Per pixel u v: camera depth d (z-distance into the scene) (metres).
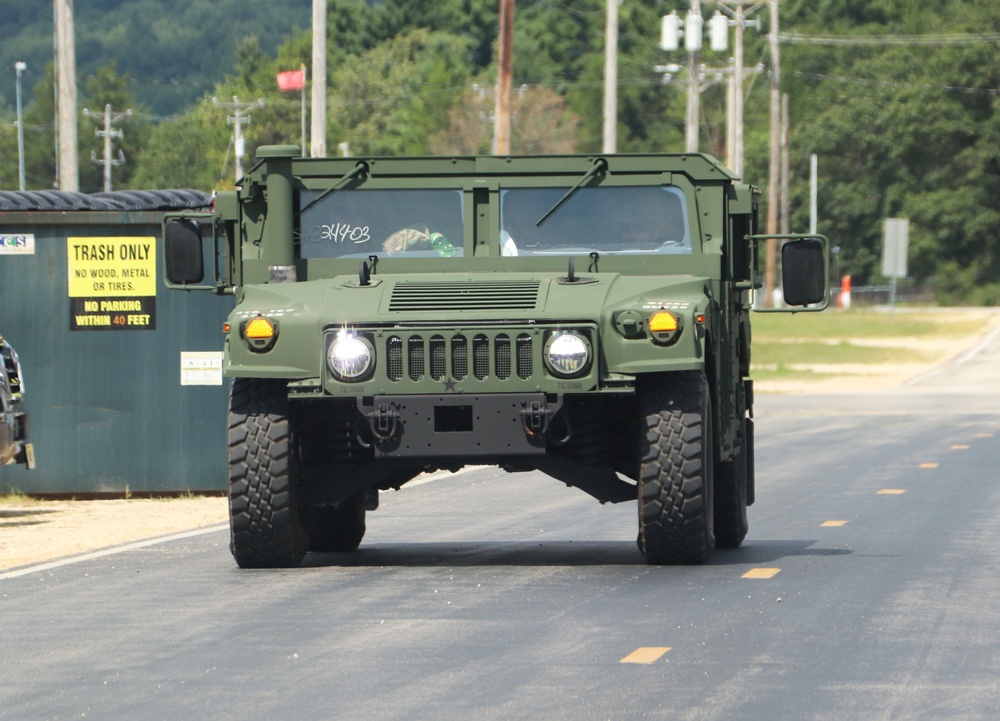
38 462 60.69
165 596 34.50
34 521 53.22
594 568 37.62
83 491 60.75
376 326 35.28
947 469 66.00
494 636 29.31
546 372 34.94
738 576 35.97
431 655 27.77
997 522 47.53
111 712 24.25
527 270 38.84
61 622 31.70
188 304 60.69
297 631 30.12
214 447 60.78
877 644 28.34
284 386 36.62
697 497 35.75
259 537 37.09
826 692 24.77
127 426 60.78
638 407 37.09
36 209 61.28
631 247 38.94
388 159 39.47
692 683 25.42
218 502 59.00
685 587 34.47
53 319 60.78
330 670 26.72
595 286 36.34
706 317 35.91
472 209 39.28
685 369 34.81
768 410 108.75
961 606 32.09
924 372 153.38
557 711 23.73
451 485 63.28
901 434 86.38
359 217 39.41
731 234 39.66
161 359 60.78
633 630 29.72
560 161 39.34
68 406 60.84
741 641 28.64
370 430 35.97
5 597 35.12
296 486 37.16
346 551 42.81
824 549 41.25
